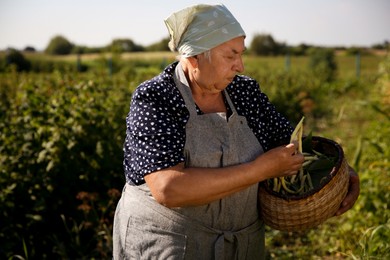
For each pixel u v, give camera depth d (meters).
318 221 2.01
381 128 6.20
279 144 2.20
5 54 26.03
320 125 9.58
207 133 1.94
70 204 4.28
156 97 1.91
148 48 52.00
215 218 2.00
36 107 4.70
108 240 3.88
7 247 3.90
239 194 2.01
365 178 4.24
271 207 2.02
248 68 13.80
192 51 1.85
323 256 3.92
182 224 1.97
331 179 1.96
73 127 4.34
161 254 2.00
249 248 2.13
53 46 51.31
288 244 4.15
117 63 23.38
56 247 3.98
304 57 37.53
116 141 4.55
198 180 1.81
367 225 3.89
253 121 2.12
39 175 4.12
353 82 13.08
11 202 3.97
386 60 9.69
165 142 1.85
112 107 4.86
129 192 2.10
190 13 1.85
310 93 11.84
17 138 4.26
